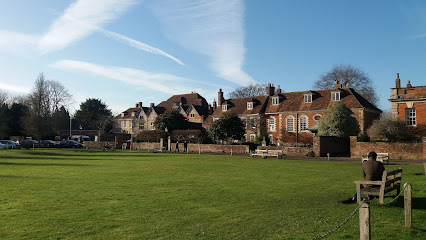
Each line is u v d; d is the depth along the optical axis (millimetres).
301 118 51500
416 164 23156
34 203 10727
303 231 7441
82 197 11680
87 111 97312
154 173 18875
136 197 11664
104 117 90750
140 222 8500
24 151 40375
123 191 12852
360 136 34812
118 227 8086
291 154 36469
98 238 7285
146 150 51469
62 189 13312
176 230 7797
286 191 12734
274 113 55125
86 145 61031
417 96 35156
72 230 7871
